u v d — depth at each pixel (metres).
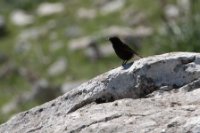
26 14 57.69
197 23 32.59
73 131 13.77
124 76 14.76
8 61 51.00
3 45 53.41
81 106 14.83
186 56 14.60
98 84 14.98
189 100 13.90
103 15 52.34
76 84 41.50
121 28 48.16
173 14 44.78
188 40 31.98
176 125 12.97
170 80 14.52
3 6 59.81
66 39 50.84
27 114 15.17
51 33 52.69
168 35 33.06
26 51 51.34
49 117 14.83
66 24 53.31
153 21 47.25
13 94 45.69
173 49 32.31
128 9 51.28
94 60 46.12
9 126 15.07
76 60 47.06
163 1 47.75
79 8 55.56
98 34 48.56
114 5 53.28
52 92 40.94
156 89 14.52
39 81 45.34
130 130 13.20
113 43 16.91
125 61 17.28
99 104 14.55
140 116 13.59
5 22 56.81
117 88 14.75
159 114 13.48
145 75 14.60
